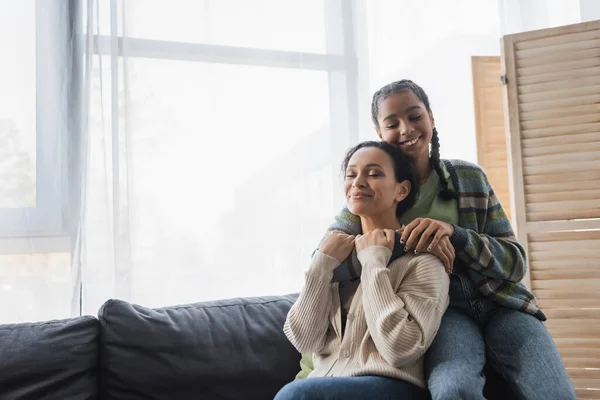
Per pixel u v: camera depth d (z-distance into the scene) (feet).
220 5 6.98
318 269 4.57
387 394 3.81
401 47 7.57
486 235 4.88
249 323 5.31
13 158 6.13
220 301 5.57
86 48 6.31
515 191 6.57
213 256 6.75
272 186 7.01
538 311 4.95
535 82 6.57
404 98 5.05
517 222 6.53
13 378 4.56
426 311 4.10
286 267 6.99
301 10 7.26
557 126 6.45
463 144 7.62
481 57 7.29
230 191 6.86
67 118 6.26
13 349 4.67
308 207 7.09
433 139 5.26
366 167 4.72
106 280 6.26
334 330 4.57
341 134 7.29
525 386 4.20
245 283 6.86
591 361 6.17
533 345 4.40
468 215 5.01
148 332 4.96
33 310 6.05
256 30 7.09
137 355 4.88
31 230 6.11
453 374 3.91
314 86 7.25
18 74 6.21
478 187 5.12
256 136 7.00
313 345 4.47
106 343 4.91
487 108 7.27
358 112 7.36
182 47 6.79
